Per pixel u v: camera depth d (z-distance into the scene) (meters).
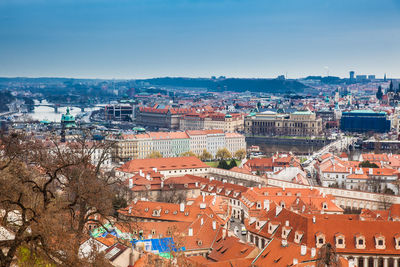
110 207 140.25
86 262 118.88
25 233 117.88
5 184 119.94
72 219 133.12
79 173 143.38
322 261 138.62
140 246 179.38
